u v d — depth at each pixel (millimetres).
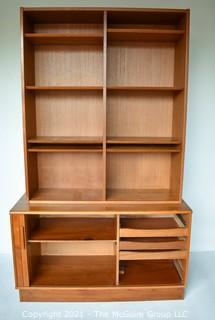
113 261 2189
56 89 1910
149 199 1947
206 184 2393
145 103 2113
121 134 2137
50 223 2090
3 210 2359
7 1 2066
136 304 1872
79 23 1980
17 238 1777
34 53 2020
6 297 1922
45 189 2178
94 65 2053
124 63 2051
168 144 2037
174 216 2172
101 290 1880
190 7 2121
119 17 1829
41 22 1951
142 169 2203
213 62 2203
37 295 1882
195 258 2420
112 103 2096
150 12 1730
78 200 1902
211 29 2158
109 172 2191
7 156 2273
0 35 2100
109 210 1782
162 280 1928
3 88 2168
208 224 2459
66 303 1877
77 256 2268
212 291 2004
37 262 2104
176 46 1999
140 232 1814
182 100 1837
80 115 2119
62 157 2176
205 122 2289
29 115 1907
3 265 2287
